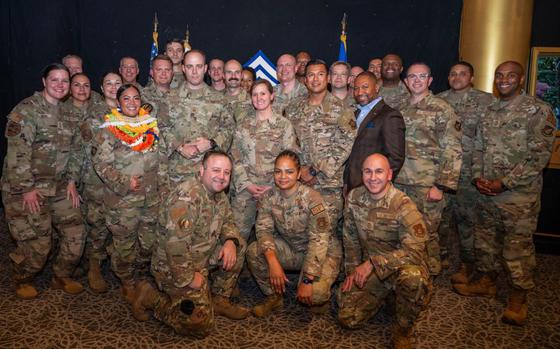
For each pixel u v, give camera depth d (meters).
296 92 3.76
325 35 5.03
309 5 5.01
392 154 2.85
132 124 2.90
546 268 3.76
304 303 2.72
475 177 3.15
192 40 5.24
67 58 3.95
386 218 2.52
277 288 2.60
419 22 4.78
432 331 2.67
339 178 3.09
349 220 2.70
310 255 2.63
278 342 2.50
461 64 3.64
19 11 5.16
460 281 3.33
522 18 4.03
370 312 2.63
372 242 2.62
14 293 3.01
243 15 5.13
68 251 3.04
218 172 2.43
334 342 2.51
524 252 2.81
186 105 3.28
